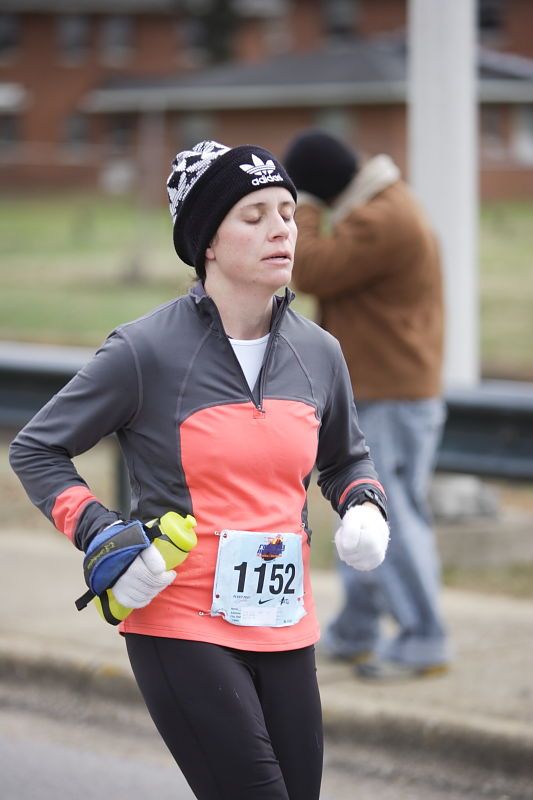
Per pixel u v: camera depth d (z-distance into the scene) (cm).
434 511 2166
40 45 14900
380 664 1502
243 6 14838
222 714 809
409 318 1439
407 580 1477
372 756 1388
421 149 2197
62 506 825
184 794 1327
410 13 2197
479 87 12100
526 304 5866
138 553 782
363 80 12181
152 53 14950
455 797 1296
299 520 847
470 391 1930
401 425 1448
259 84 12756
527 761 1320
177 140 13400
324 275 1414
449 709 1406
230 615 823
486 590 2002
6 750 1439
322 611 1811
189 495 825
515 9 13600
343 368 887
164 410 825
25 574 2030
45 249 8712
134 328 834
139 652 834
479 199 11756
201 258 844
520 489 2681
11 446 850
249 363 843
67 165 13575
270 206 826
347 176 1429
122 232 9688
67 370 2250
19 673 1628
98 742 1470
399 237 1406
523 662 1574
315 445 852
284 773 841
